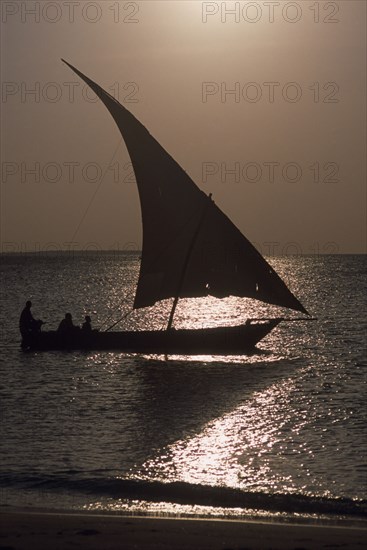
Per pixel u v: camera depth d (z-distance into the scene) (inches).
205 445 1514.5
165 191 2955.2
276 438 1574.8
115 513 1087.6
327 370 2598.4
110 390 2198.6
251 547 888.9
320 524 1055.6
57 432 1635.1
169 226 2965.1
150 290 3002.0
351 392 2151.8
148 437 1587.1
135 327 4628.4
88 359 2802.7
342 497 1182.9
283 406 1942.7
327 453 1446.9
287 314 5374.0
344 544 903.1
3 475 1299.2
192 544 897.5
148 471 1325.0
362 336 3693.4
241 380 2384.4
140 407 1932.8
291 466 1357.0
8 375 2468.0
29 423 1728.6
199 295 2942.9
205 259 2920.8
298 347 3257.9
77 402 2004.2
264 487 1229.7
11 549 863.7
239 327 2967.5
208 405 1963.6
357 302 6186.0
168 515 1084.5
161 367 2642.7
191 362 2765.7
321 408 1908.2
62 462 1382.9
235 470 1332.4
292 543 907.4
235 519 1069.1
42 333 2999.5
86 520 1001.5
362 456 1419.8
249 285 2859.3
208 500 1171.9
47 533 930.7
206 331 2945.4
